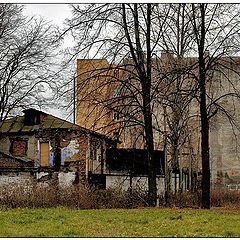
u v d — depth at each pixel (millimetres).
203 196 32906
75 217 25922
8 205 33656
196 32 31188
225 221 23656
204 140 32656
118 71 32719
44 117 59594
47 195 34156
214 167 66375
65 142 55969
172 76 33688
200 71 31281
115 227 21391
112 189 35625
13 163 58875
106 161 46188
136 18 33094
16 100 51062
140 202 34781
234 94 32250
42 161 57750
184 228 20750
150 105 34062
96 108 32656
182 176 44781
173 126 38312
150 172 34875
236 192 43000
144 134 35031
